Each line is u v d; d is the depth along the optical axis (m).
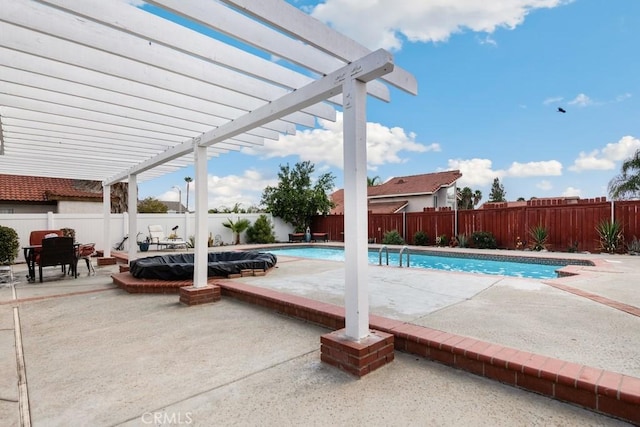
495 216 13.52
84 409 2.44
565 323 3.75
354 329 3.09
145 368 3.07
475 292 5.30
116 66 3.93
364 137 3.19
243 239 18.05
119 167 9.27
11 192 15.81
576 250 11.51
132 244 8.45
